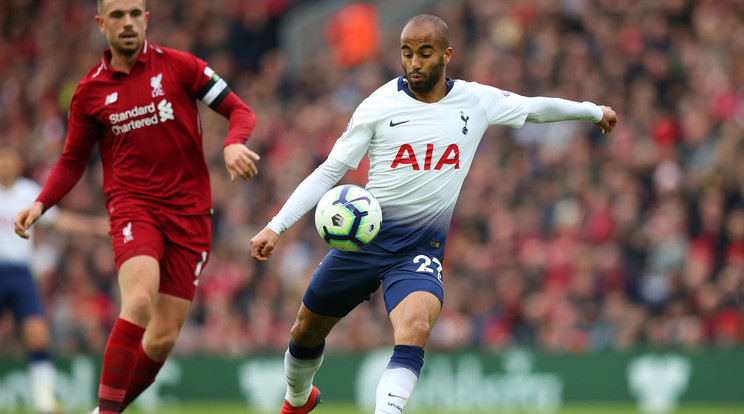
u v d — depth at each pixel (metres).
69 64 67.31
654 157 46.75
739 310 40.56
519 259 46.06
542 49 54.69
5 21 72.94
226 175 55.91
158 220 20.33
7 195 32.94
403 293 18.64
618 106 50.47
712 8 53.00
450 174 19.20
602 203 45.72
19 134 64.50
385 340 44.25
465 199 49.53
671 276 42.53
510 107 19.61
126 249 19.83
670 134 48.19
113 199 20.50
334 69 62.47
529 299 44.50
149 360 20.78
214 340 46.78
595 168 48.47
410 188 19.09
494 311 44.34
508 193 48.97
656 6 54.19
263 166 57.22
